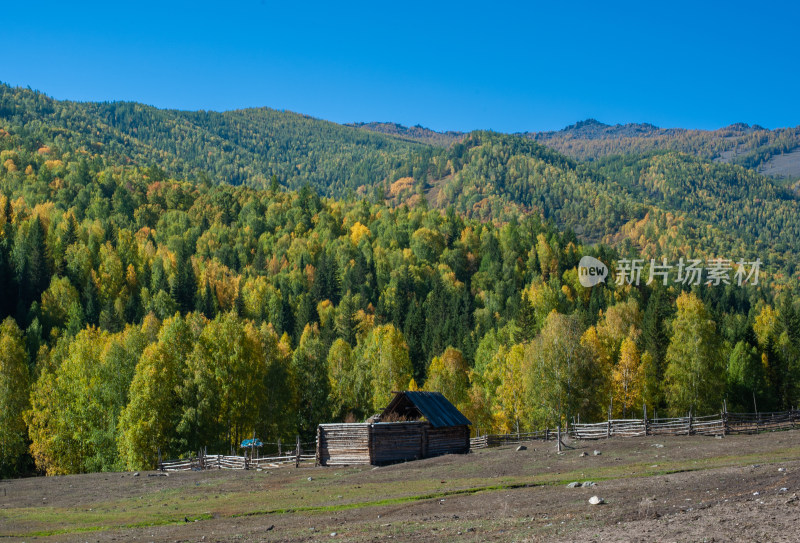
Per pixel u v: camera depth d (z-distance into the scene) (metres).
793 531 14.43
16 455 68.44
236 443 62.94
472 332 131.88
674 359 73.94
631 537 15.44
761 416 58.72
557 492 24.14
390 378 83.88
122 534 22.64
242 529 21.92
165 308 139.62
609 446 41.84
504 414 74.62
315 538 18.98
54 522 26.69
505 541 16.33
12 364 70.81
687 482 23.14
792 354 96.06
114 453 63.09
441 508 23.09
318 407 72.12
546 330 69.19
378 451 43.81
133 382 60.38
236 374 62.59
